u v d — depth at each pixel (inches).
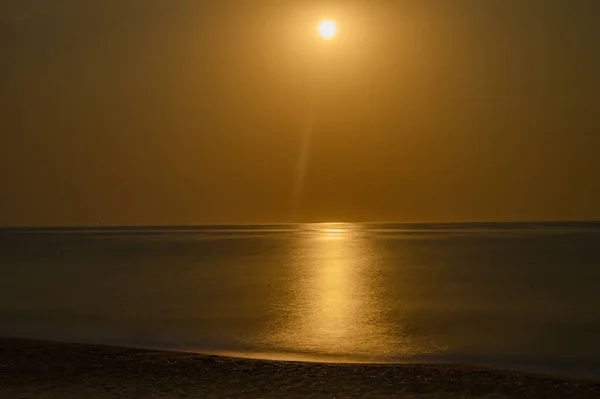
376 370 778.8
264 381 734.5
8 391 693.9
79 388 705.0
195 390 701.3
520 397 681.6
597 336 1082.1
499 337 1076.5
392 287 1845.5
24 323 1221.7
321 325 1197.7
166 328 1165.7
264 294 1683.1
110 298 1609.3
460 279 2070.6
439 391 699.4
